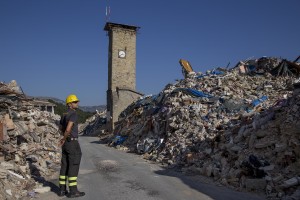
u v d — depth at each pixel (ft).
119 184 29.32
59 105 180.45
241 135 37.06
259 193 25.82
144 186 28.37
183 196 24.79
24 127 38.19
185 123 56.90
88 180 31.32
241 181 28.25
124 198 24.21
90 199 23.99
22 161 30.86
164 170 38.81
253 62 94.63
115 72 135.23
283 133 31.22
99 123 164.35
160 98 84.33
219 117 56.44
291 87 70.59
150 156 53.52
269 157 29.99
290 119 32.42
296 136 29.25
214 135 45.55
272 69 87.35
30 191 25.21
